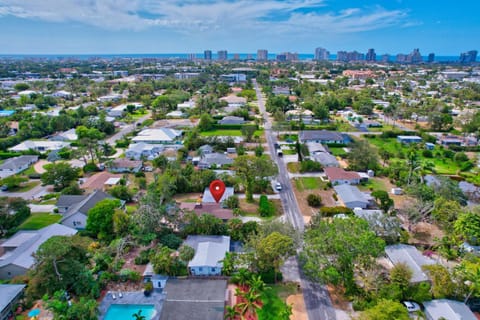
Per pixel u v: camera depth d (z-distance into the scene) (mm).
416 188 68688
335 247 44375
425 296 42688
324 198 77312
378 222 57062
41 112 161250
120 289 47375
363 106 169500
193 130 129125
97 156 101188
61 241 44188
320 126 141750
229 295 46062
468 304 43656
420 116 156625
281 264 49500
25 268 48406
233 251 54719
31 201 75500
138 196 75000
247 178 76375
